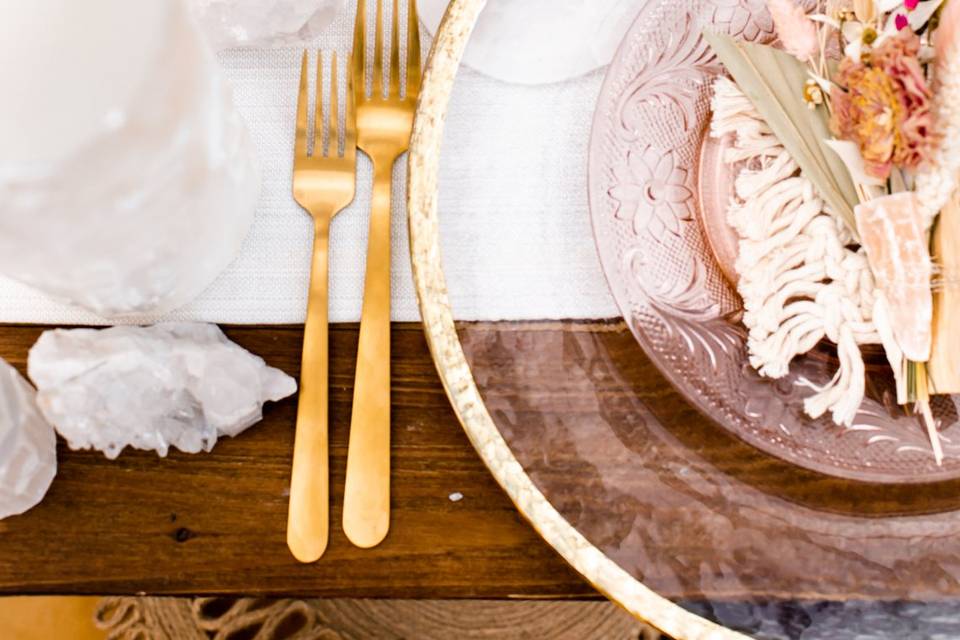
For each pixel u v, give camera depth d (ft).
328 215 1.79
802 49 1.73
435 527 1.73
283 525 1.73
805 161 1.71
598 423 1.68
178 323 1.75
